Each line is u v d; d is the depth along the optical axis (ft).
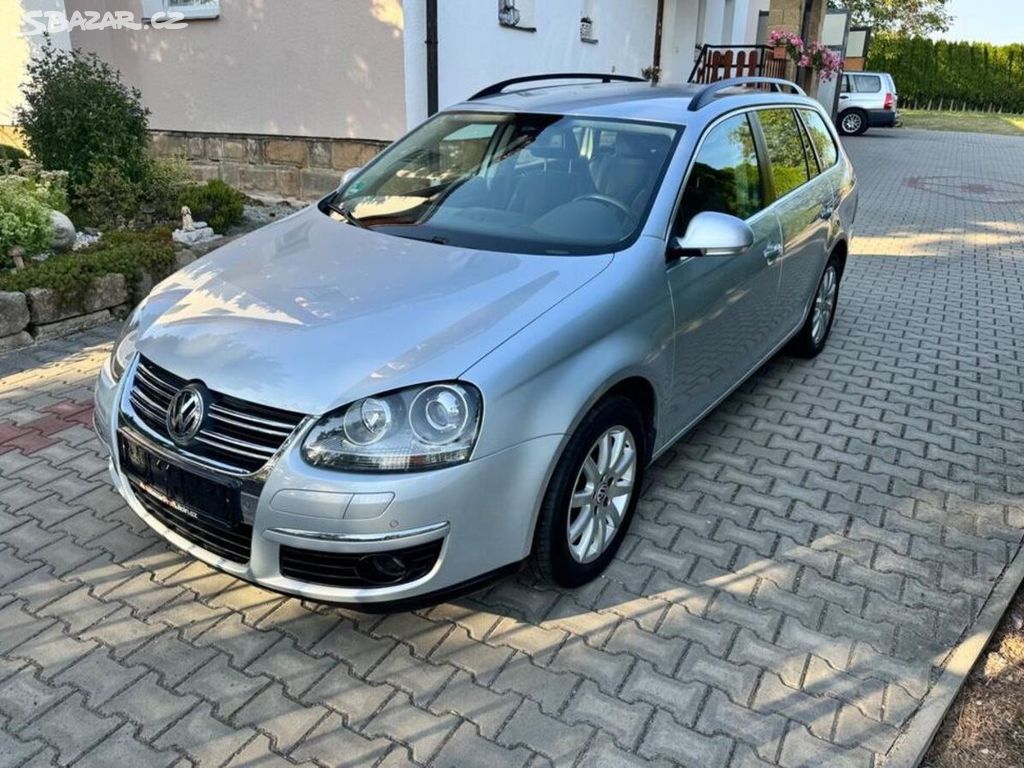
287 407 8.07
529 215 11.37
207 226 23.43
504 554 8.65
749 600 10.00
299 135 29.84
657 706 8.36
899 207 39.19
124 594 9.89
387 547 7.92
